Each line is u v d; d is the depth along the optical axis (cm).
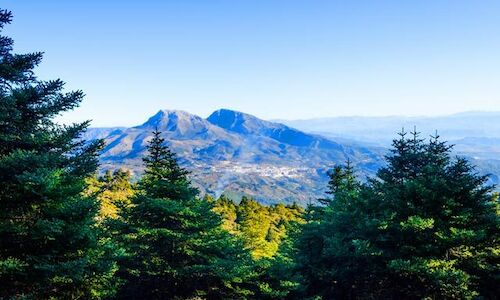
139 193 2250
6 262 1170
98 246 1519
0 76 1232
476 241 1917
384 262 2161
